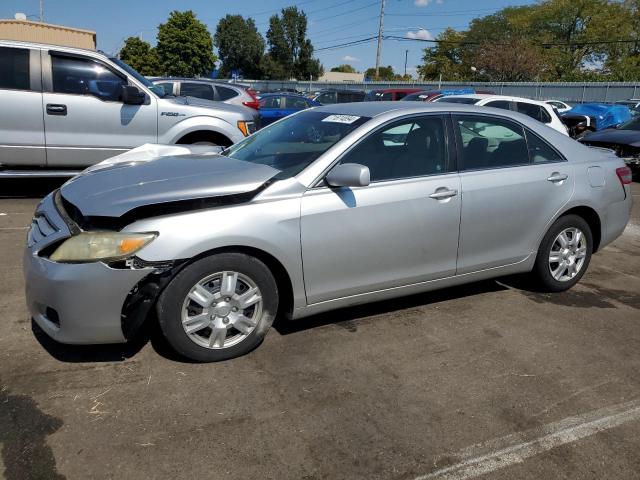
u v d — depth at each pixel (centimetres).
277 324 387
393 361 342
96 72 695
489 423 283
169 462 244
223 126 748
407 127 384
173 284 303
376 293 374
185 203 307
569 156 456
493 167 415
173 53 5619
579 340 383
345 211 346
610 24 5356
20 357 324
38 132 668
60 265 292
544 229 440
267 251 322
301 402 294
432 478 243
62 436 257
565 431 279
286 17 6894
